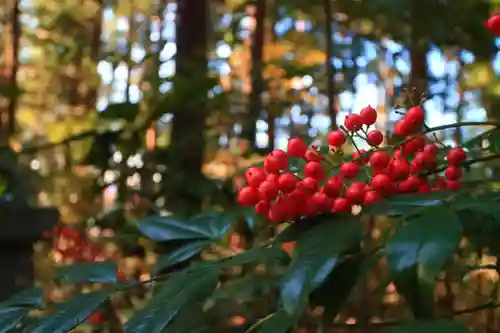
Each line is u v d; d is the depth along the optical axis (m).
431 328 0.15
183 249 0.25
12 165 0.59
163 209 0.56
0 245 0.54
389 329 0.16
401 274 0.16
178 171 0.57
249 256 0.21
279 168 0.23
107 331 0.46
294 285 0.17
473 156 0.27
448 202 0.19
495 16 0.24
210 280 0.20
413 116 0.24
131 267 0.58
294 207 0.21
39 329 0.21
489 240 0.29
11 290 0.55
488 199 0.19
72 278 0.26
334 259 0.18
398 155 0.24
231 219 0.28
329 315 0.20
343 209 0.21
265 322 0.20
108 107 0.55
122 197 0.58
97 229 0.66
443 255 0.16
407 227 0.17
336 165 0.23
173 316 0.19
